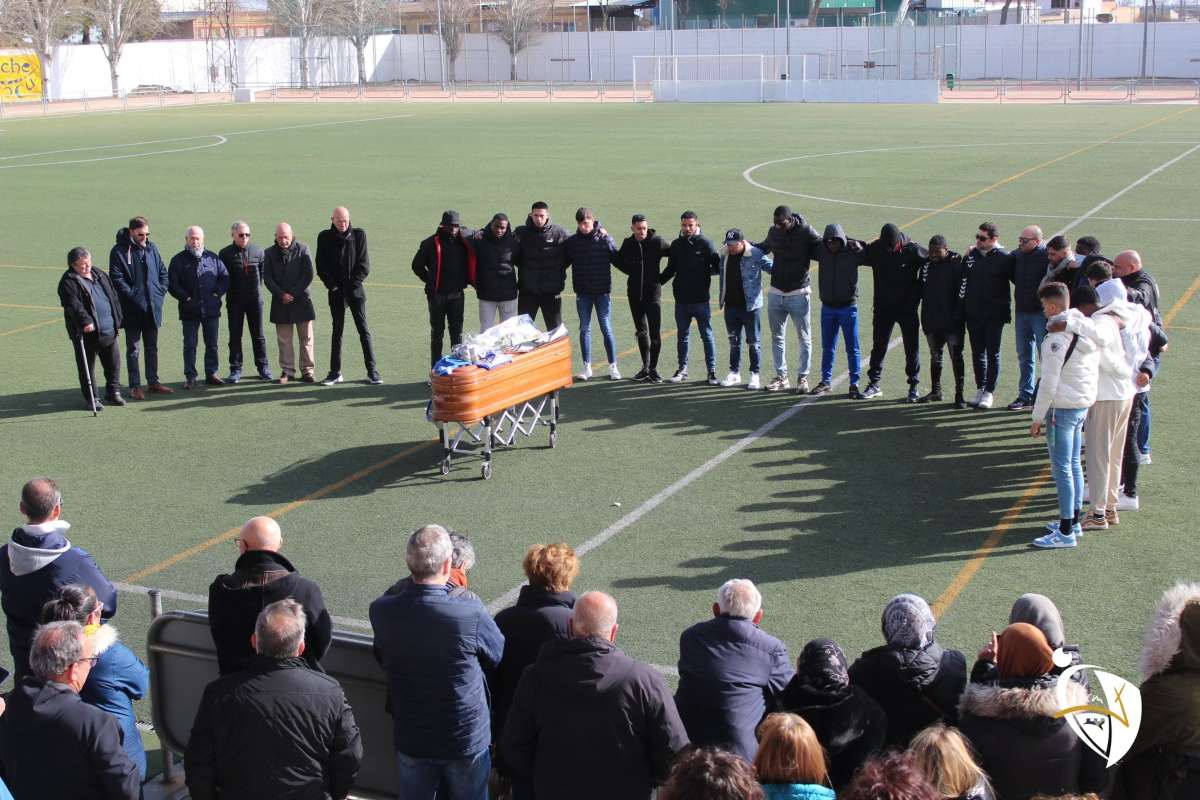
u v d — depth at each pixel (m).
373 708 6.09
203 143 48.72
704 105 70.81
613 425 13.00
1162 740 5.01
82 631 5.12
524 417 13.32
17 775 5.00
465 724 5.61
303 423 13.35
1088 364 9.30
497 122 58.53
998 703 5.00
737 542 9.78
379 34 110.44
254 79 101.88
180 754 6.47
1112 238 23.33
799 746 4.28
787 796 4.24
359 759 5.16
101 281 13.81
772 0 97.25
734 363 14.38
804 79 72.62
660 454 12.02
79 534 10.28
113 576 9.42
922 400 13.58
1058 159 37.56
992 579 8.99
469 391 11.07
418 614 5.52
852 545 9.68
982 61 93.44
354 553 9.73
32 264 23.45
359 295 14.62
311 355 15.00
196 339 14.82
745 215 27.45
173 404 14.20
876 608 8.54
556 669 5.09
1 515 10.82
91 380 13.79
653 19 108.62
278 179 36.03
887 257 13.25
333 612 8.68
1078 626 8.17
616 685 5.03
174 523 10.51
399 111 69.44
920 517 10.24
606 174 35.69
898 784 3.72
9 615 6.56
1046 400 9.28
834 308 13.66
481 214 28.52
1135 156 37.91
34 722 4.95
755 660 5.75
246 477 11.65
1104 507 9.83
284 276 14.69
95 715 5.01
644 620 8.42
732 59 95.38
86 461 12.21
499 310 14.54
